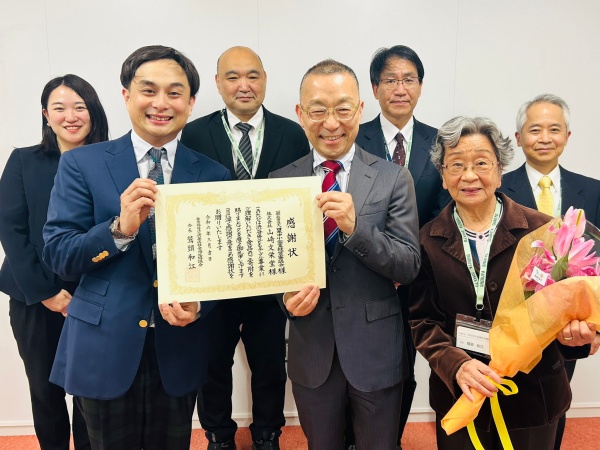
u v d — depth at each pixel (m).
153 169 1.37
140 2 2.22
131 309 1.30
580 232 1.15
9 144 2.27
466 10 2.29
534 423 1.26
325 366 1.38
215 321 1.52
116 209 1.29
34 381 1.91
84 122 1.86
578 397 2.54
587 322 1.10
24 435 2.46
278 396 2.17
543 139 1.86
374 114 2.35
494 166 1.28
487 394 1.15
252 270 1.30
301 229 1.31
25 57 2.21
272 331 2.10
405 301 1.99
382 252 1.27
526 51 2.33
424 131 2.12
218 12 2.24
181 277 1.27
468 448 1.34
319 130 1.34
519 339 1.14
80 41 2.22
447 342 1.30
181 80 1.31
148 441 1.43
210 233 1.28
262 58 2.29
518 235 1.27
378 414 1.41
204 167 1.42
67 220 1.30
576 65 2.34
